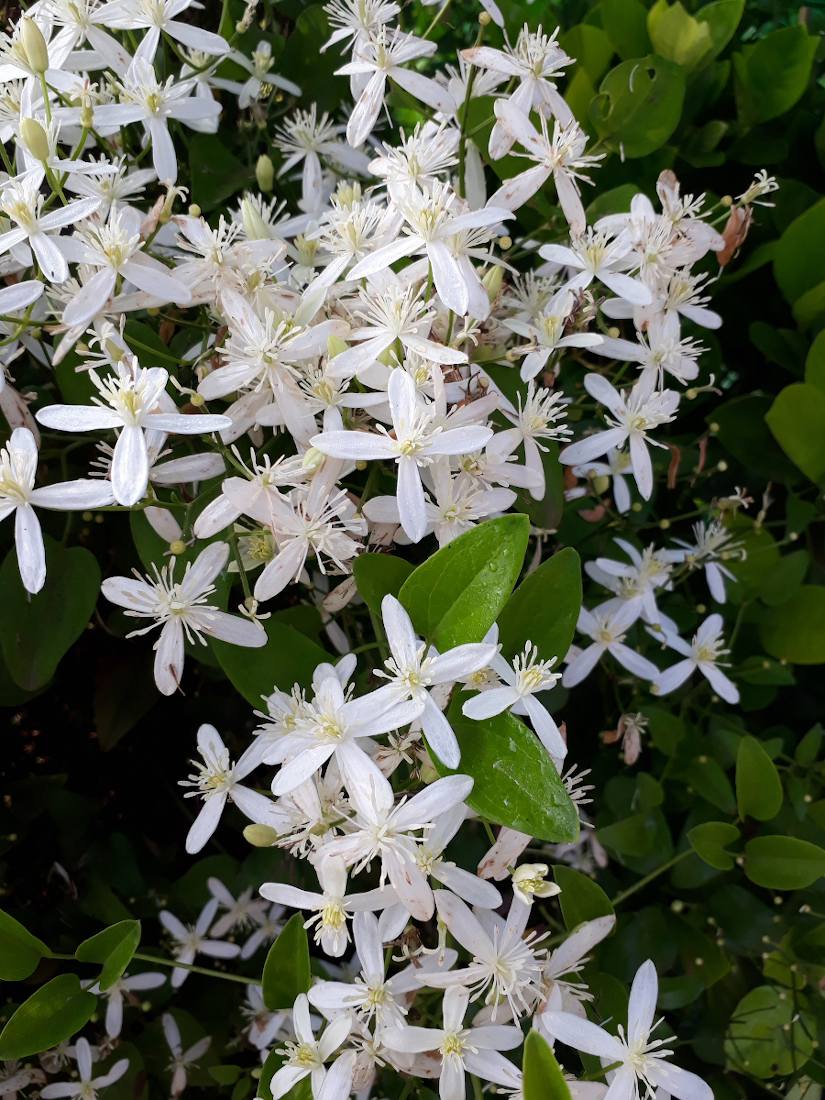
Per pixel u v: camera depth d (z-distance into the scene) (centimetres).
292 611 19
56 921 24
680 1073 16
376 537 18
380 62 20
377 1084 20
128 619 22
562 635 17
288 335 17
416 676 15
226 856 24
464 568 15
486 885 15
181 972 23
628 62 22
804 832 23
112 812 26
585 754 26
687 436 27
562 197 20
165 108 20
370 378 17
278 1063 16
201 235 18
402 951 17
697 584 27
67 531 19
